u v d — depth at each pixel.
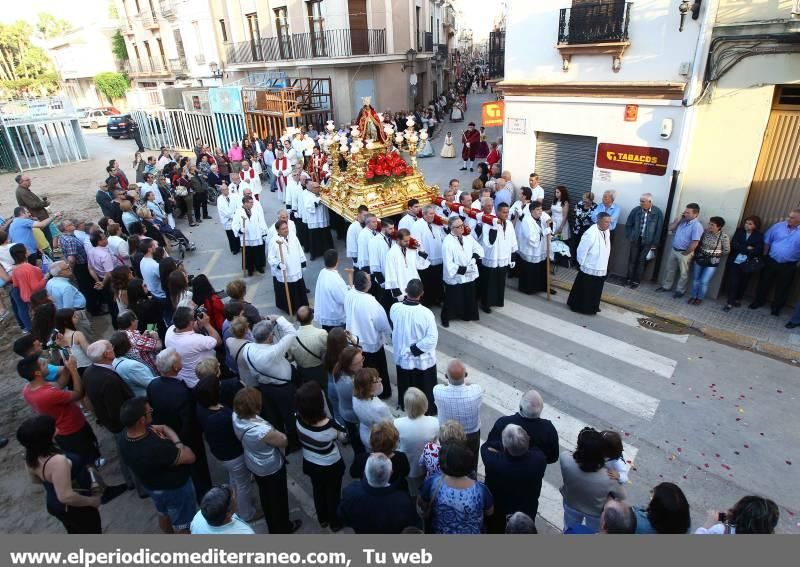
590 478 3.63
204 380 4.28
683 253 8.42
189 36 29.83
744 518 3.11
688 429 5.88
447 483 3.44
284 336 5.22
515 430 3.62
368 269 8.59
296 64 22.44
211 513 3.21
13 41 48.94
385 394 6.62
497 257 8.43
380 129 10.04
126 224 10.02
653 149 8.57
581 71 9.16
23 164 23.05
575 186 10.09
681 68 7.92
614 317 8.43
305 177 11.17
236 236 11.71
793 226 7.50
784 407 6.18
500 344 7.76
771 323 7.82
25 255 7.69
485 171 12.52
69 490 3.80
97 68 46.66
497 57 11.40
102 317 9.15
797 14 6.66
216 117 22.61
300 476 5.48
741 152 7.79
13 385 7.40
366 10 22.03
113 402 4.60
